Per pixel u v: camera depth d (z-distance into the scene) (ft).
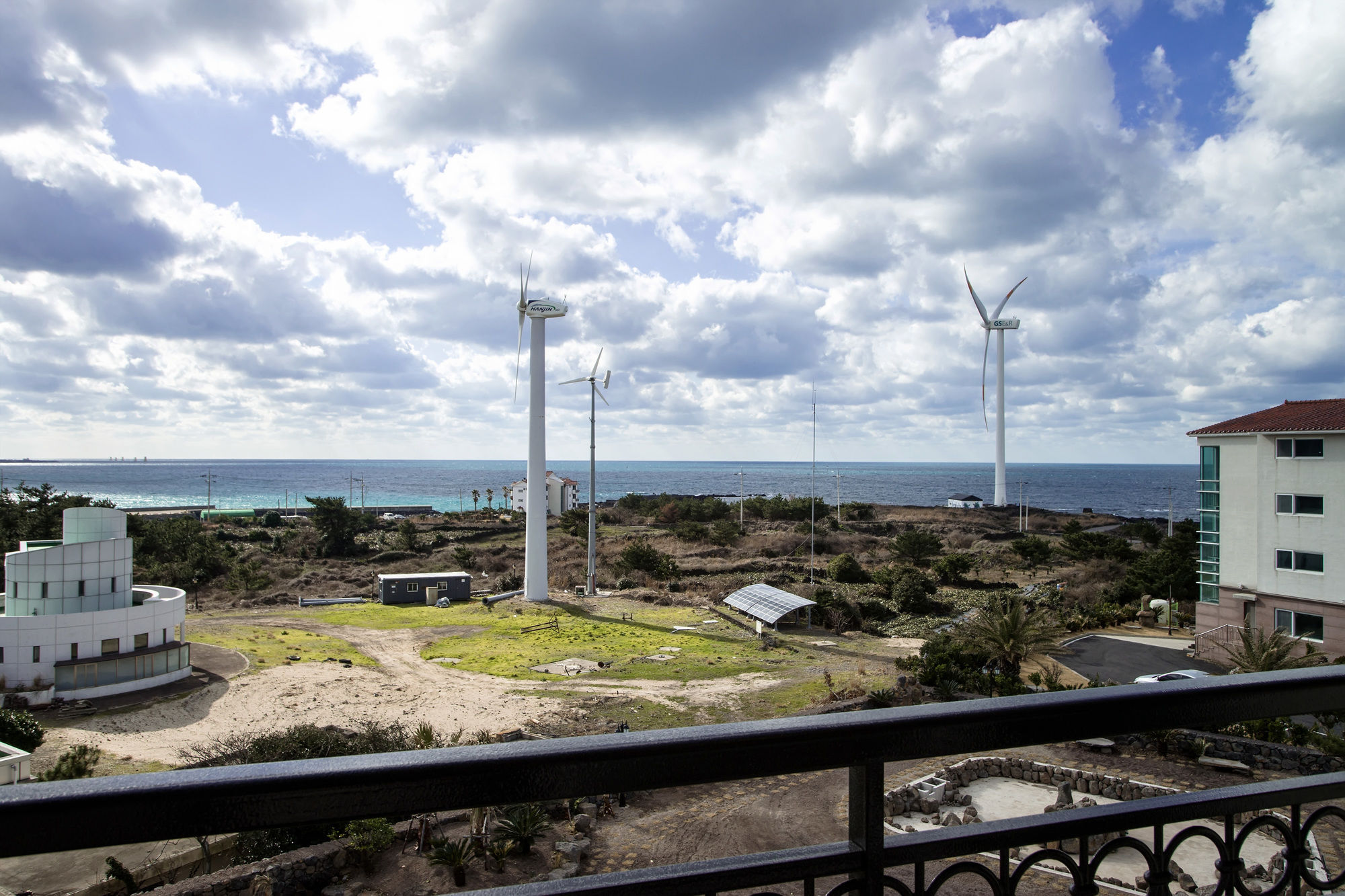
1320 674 7.89
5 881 48.96
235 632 144.77
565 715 92.43
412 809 5.27
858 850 6.47
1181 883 38.27
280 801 5.06
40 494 255.70
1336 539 100.22
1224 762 57.77
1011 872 7.13
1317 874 34.88
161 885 49.01
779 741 6.00
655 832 52.13
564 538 283.79
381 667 122.11
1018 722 6.70
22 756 70.18
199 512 485.56
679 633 148.36
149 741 86.89
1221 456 114.21
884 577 186.80
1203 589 117.29
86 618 104.42
